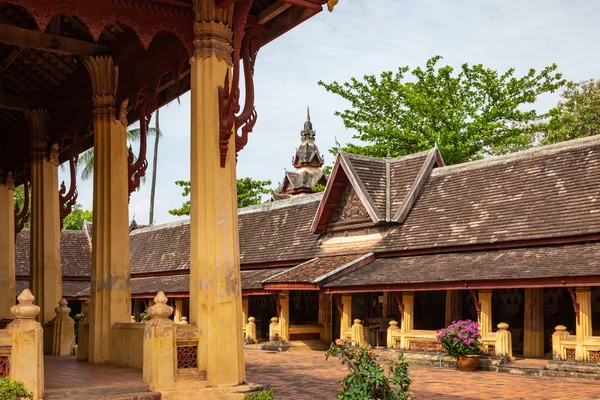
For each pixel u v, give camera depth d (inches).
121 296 480.7
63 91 582.9
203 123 389.4
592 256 698.2
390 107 1582.2
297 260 1109.7
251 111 401.7
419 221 968.3
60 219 610.5
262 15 410.0
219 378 371.2
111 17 381.1
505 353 717.3
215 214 383.6
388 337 855.1
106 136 492.7
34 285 603.8
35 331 326.6
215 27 394.6
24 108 608.7
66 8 372.8
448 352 730.2
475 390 550.9
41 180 610.2
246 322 1111.0
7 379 305.1
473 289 749.3
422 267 855.7
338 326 1043.9
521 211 844.6
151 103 459.8
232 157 392.5
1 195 709.9
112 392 350.3
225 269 382.6
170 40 436.1
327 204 1078.4
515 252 797.9
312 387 550.9
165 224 1594.5
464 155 1459.2
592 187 799.1
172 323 369.7
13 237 709.9
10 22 514.3
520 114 1515.7
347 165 1045.8
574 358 665.6
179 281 1289.4
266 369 708.7
